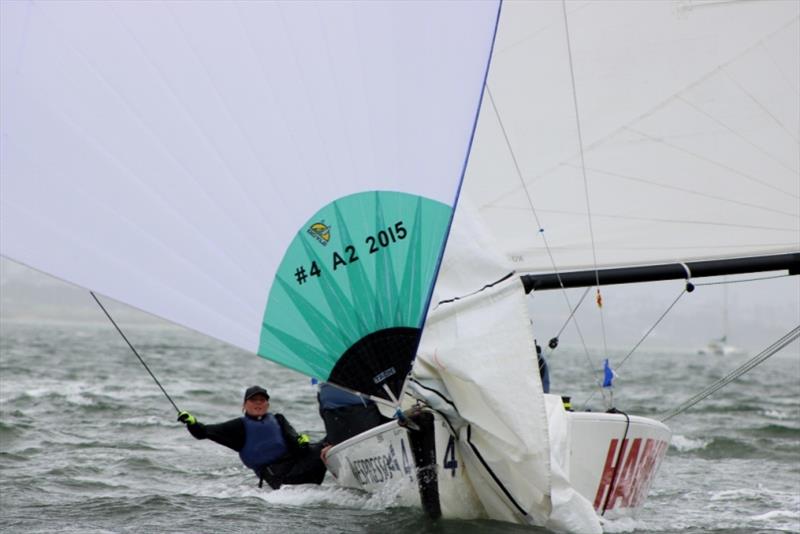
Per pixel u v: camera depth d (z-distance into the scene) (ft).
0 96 69.51
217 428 103.40
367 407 102.94
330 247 73.26
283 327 72.33
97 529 85.46
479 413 80.48
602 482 92.22
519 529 83.97
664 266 106.01
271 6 73.82
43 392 207.21
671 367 476.95
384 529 85.10
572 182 107.96
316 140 73.67
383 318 73.77
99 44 71.15
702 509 107.55
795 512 106.22
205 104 71.97
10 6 70.38
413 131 75.31
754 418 203.62
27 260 68.18
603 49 108.06
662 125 106.73
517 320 80.07
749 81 105.40
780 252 104.58
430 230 74.69
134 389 228.43
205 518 89.56
